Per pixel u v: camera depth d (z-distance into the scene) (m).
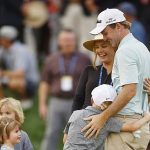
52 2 49.91
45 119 43.06
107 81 24.56
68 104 36.59
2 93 43.50
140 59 23.16
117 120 23.39
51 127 37.09
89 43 24.44
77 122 23.45
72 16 47.44
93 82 24.80
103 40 24.08
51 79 37.31
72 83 36.56
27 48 46.47
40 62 50.56
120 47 23.23
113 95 23.25
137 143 23.53
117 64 23.19
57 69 36.75
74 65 36.72
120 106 22.88
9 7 48.75
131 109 23.36
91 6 47.03
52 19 49.97
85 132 23.38
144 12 46.94
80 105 25.38
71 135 23.47
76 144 23.39
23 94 44.94
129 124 23.30
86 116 23.41
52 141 37.22
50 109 37.03
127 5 35.41
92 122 23.25
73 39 36.81
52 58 37.09
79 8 47.62
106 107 23.25
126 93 22.83
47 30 50.19
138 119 23.38
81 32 46.81
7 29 44.50
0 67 44.38
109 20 23.31
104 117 23.05
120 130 23.33
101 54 24.30
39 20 49.88
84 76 25.17
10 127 22.77
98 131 23.19
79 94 25.28
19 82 44.50
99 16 23.50
